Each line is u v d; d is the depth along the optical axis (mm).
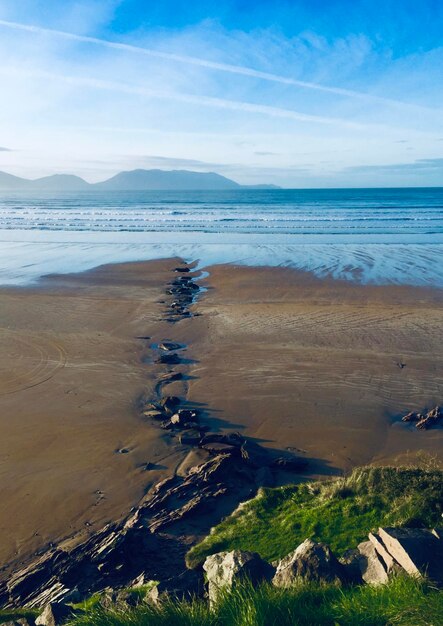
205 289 32344
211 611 5105
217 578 7051
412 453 13805
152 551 9797
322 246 46781
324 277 34406
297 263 38938
